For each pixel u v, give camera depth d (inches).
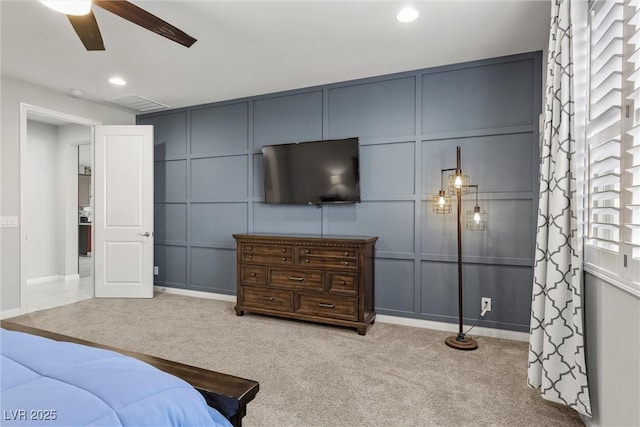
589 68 67.1
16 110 138.6
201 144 171.6
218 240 168.1
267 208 156.8
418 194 128.3
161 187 182.7
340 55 117.2
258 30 101.0
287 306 130.9
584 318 69.6
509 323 117.0
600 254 61.2
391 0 86.5
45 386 33.5
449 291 124.5
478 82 120.4
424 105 127.8
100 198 169.5
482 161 119.9
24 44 109.3
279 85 145.5
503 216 117.3
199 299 167.2
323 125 144.3
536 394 80.7
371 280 130.0
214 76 135.8
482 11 91.0
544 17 93.6
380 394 80.4
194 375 43.6
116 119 178.4
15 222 138.3
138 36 104.3
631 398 50.6
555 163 72.1
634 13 49.2
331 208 143.3
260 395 79.8
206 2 87.0
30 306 153.5
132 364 39.8
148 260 169.0
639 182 50.2
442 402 77.2
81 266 263.9
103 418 29.6
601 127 62.1
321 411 73.6
